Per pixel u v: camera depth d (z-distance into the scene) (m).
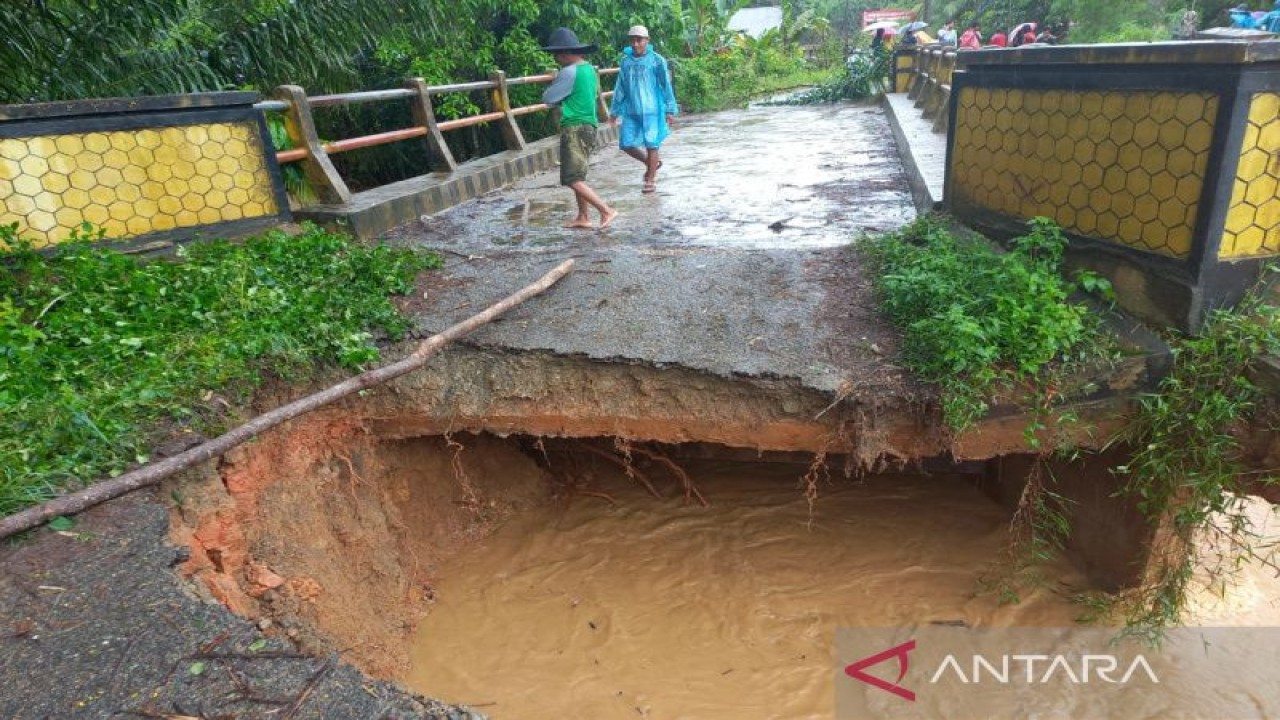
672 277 5.01
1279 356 3.29
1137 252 3.77
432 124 8.05
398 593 4.73
